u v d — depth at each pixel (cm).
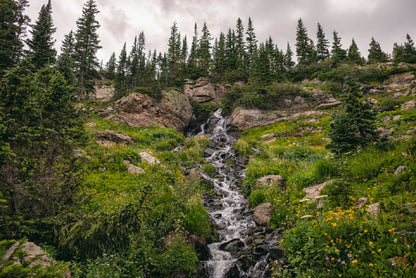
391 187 619
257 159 1592
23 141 461
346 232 488
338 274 429
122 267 447
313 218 675
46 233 464
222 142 2466
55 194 518
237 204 1025
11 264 292
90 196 591
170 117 2909
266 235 700
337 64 4325
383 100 2584
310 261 482
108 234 458
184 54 6384
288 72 4834
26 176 485
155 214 657
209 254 652
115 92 4088
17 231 416
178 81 4166
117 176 1011
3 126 408
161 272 498
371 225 483
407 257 388
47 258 399
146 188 518
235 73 4569
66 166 598
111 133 1723
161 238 568
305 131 2362
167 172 1130
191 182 732
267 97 3173
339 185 738
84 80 3161
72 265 440
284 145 2025
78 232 451
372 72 3912
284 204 836
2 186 425
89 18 3516
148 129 2466
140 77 4412
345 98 1055
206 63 4950
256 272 558
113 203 735
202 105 3712
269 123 2856
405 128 1462
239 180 1287
